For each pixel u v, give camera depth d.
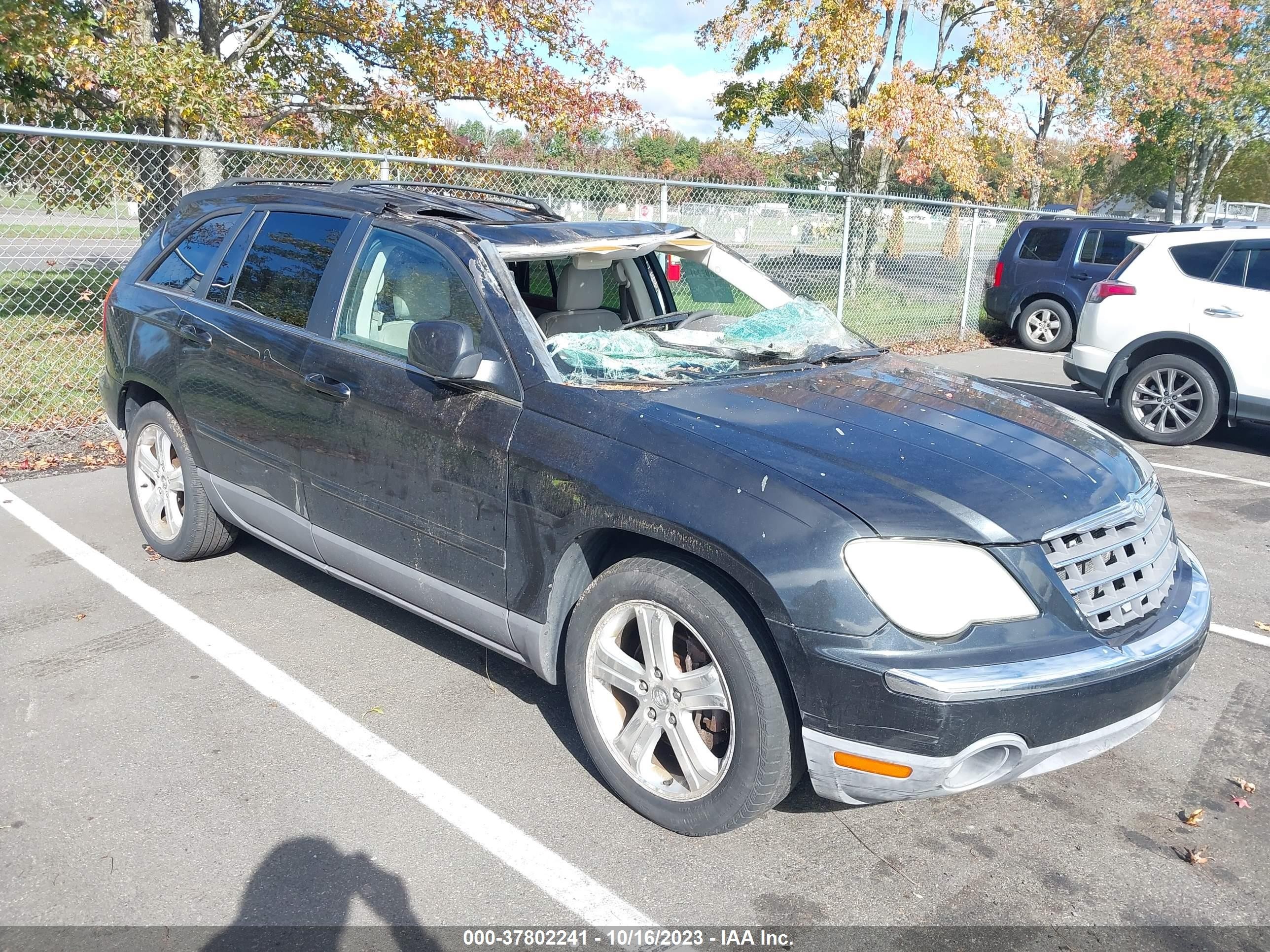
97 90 11.48
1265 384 7.77
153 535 4.93
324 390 3.71
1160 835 3.03
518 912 2.60
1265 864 2.90
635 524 2.82
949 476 2.76
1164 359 8.27
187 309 4.46
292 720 3.51
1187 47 20.25
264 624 4.27
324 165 10.98
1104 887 2.78
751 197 13.05
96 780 3.11
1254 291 7.82
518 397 3.20
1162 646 2.75
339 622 4.33
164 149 10.90
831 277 12.48
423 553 3.51
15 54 9.94
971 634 2.50
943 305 14.30
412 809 3.03
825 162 20.14
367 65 15.18
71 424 7.56
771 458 2.75
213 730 3.43
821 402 3.25
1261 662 4.25
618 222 4.16
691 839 2.93
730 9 16.25
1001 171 19.89
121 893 2.61
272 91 13.74
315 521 3.95
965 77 17.22
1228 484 7.10
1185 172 27.66
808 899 2.69
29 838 2.82
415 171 10.81
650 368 3.45
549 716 3.61
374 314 3.71
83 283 14.29
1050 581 2.61
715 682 2.75
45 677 3.76
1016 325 13.66
